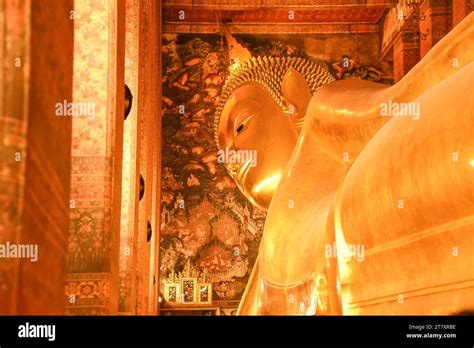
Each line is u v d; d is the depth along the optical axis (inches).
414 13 631.8
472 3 532.4
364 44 743.1
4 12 82.0
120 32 257.0
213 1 709.3
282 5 709.9
